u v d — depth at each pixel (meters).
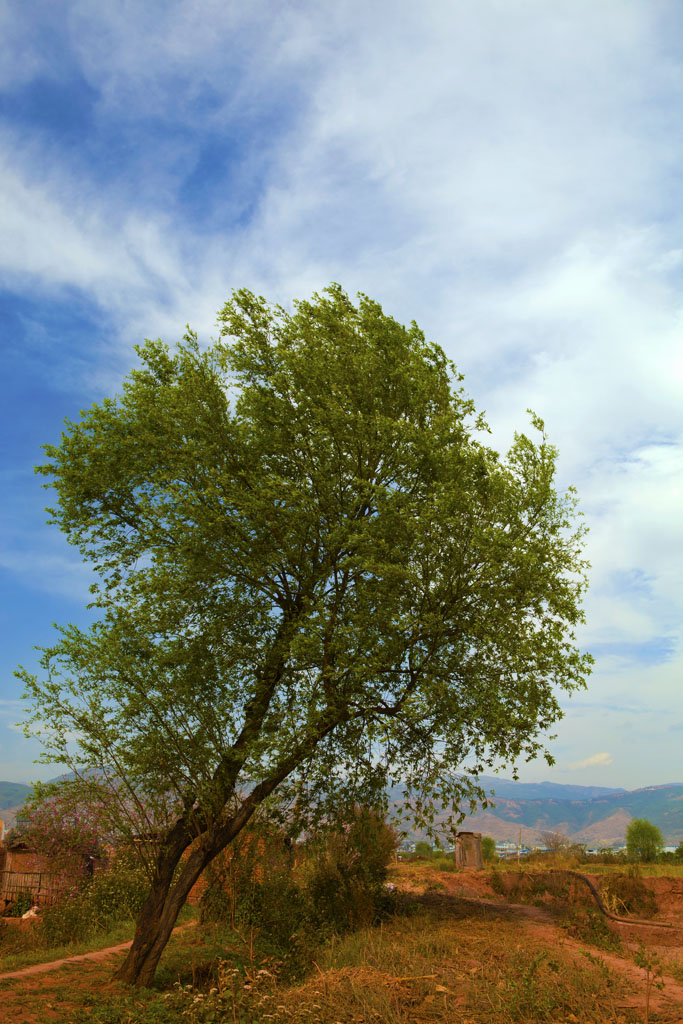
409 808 12.40
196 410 13.66
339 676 11.86
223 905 15.33
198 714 11.88
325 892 16.75
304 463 13.63
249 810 11.98
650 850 30.28
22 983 10.36
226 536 12.59
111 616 11.97
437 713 12.05
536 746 12.52
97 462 12.98
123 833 11.48
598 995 8.59
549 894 21.30
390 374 14.15
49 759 10.98
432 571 12.33
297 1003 8.41
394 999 8.22
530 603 12.75
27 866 21.89
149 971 10.84
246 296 14.88
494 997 8.26
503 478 12.77
